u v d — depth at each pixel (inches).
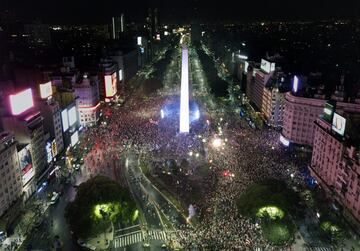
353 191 4414.4
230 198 4847.4
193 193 5137.8
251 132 7618.1
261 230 4148.6
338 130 4977.9
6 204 4402.1
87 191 4254.4
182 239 4133.9
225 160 5989.2
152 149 6658.5
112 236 4249.5
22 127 5059.1
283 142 7007.9
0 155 4266.7
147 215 4667.8
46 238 4220.0
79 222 4045.3
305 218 4576.8
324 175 5300.2
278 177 5378.9
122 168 5999.0
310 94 6761.8
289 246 3986.2
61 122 6496.1
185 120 7357.3
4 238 4207.7
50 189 5452.8
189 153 6368.1
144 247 4023.1
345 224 4542.3
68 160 6318.9
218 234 4148.6
